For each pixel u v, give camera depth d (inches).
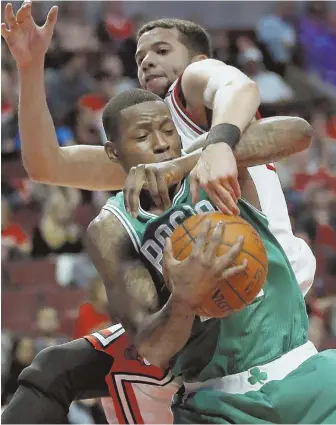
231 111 137.5
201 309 127.3
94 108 515.5
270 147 136.5
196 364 147.2
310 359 145.6
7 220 452.1
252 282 126.0
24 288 419.8
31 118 170.6
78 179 182.9
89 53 551.8
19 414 163.8
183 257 125.9
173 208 143.5
